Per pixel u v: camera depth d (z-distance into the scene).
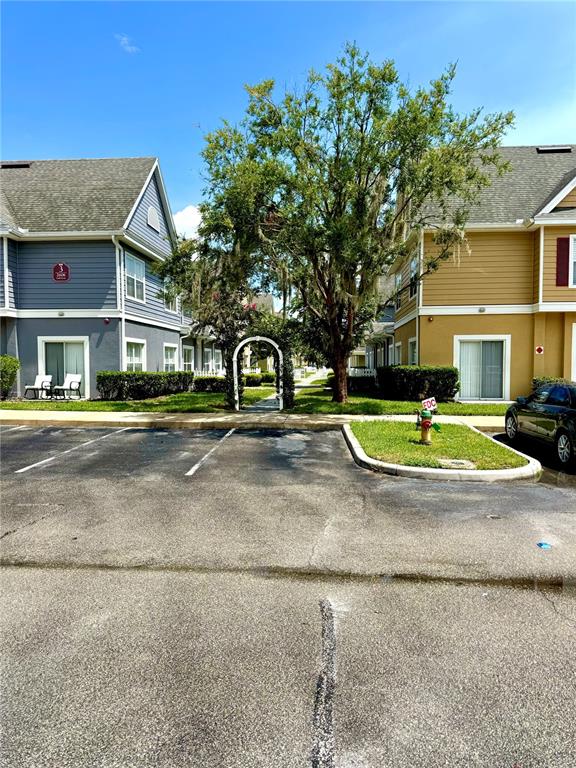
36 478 7.54
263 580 4.18
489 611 3.68
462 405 15.66
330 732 2.47
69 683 2.83
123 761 2.30
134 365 20.00
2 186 20.39
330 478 7.57
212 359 33.38
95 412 14.54
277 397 16.05
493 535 5.21
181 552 4.75
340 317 16.16
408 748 2.37
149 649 3.16
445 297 17.52
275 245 13.04
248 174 11.20
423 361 17.70
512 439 10.84
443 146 12.20
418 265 17.41
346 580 4.19
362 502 6.36
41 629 3.40
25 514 5.86
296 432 11.88
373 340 28.95
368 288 13.09
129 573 4.30
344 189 12.38
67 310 18.05
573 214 16.11
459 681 2.87
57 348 18.38
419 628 3.44
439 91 11.70
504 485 7.23
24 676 2.89
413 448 9.12
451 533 5.27
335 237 11.42
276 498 6.53
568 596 3.91
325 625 3.47
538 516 5.82
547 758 2.32
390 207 13.71
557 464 8.62
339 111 12.05
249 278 15.29
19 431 12.01
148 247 20.19
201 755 2.33
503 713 2.61
